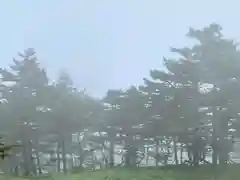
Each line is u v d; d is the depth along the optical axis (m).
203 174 23.14
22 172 23.64
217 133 25.22
